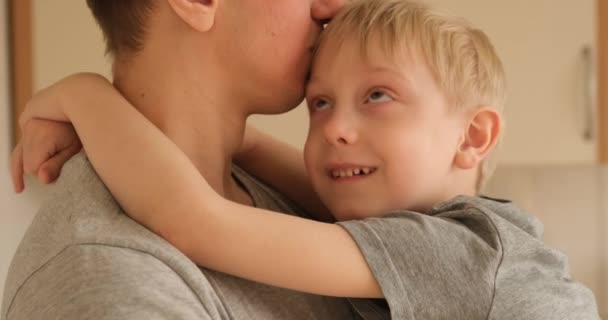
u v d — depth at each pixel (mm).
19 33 2021
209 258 730
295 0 887
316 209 1067
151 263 672
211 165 877
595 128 2203
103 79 840
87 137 771
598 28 2182
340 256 771
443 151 965
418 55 951
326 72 948
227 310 740
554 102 2207
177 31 847
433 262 799
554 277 874
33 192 2197
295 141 2143
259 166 1069
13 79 2053
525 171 2764
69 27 2018
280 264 745
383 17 963
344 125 924
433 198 964
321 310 852
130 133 753
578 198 2775
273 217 765
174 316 637
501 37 2191
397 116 928
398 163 921
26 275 709
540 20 2193
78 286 643
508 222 874
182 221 718
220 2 850
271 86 894
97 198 734
